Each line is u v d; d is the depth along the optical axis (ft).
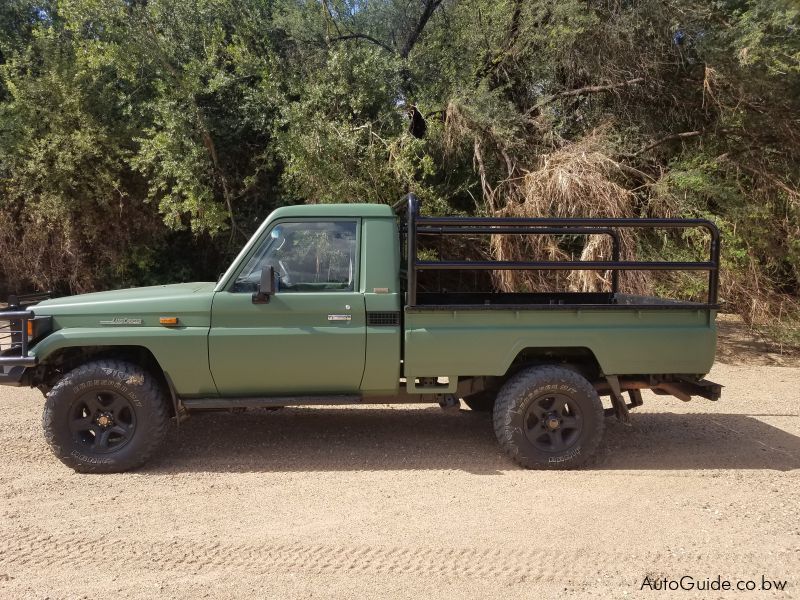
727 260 32.12
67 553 11.45
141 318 15.37
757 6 32.99
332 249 15.92
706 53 34.99
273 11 42.16
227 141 37.63
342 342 15.58
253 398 15.96
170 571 10.84
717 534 12.33
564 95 38.19
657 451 17.51
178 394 15.64
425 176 35.06
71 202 37.27
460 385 16.51
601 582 10.58
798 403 23.31
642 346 15.99
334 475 15.42
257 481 14.97
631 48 36.29
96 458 15.23
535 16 36.73
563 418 15.84
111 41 36.58
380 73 36.45
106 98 37.47
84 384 15.05
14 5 43.55
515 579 10.65
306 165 33.19
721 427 19.93
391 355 15.74
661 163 36.86
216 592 10.19
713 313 16.25
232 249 40.32
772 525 12.75
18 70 38.29
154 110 36.42
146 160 34.73
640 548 11.73
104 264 42.37
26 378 15.49
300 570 10.89
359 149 33.65
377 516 13.04
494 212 34.24
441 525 12.62
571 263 16.17
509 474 15.53
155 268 43.39
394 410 21.39
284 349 15.47
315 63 40.01
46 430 15.03
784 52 32.22
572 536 12.17
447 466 16.10
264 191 39.99
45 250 41.09
